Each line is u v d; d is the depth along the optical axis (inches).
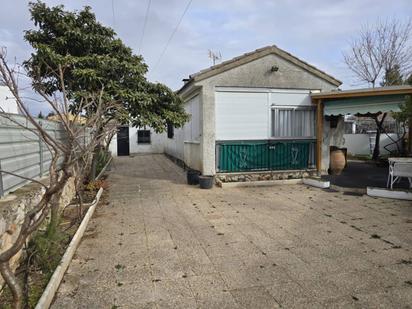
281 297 122.2
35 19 271.4
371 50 738.8
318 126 378.3
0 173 143.1
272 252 166.2
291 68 381.7
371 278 136.8
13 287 90.7
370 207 254.1
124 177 420.2
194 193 314.0
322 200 280.5
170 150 668.1
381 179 371.9
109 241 182.7
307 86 388.2
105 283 133.6
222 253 165.3
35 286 125.5
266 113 378.6
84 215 217.9
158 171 478.6
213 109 360.5
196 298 122.2
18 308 92.7
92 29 289.4
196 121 407.5
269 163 383.9
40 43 259.9
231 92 366.9
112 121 279.9
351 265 149.8
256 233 196.1
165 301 120.2
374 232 195.3
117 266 149.7
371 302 118.0
